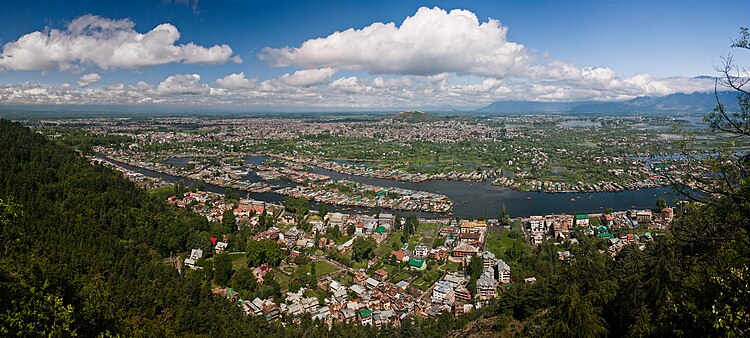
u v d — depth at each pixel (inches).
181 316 4547.2
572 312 2869.1
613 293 3580.2
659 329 2212.1
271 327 5000.0
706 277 1927.9
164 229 7381.9
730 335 1576.0
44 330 2026.3
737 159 1825.8
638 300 3127.5
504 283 6358.3
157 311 4758.9
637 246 7160.4
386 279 6579.7
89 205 7145.7
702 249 3095.5
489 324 4682.6
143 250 6604.3
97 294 2908.5
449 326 5088.6
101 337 2517.2
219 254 6510.8
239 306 5418.3
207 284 6082.7
